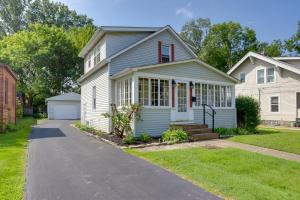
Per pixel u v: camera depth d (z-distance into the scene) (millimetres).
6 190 4844
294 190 4871
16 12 46062
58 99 32688
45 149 9250
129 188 5066
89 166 6777
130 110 11398
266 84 22797
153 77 12141
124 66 14242
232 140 11164
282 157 7719
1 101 14688
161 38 15906
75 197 4590
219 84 14672
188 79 13391
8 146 9773
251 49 41938
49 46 36156
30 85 36438
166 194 4730
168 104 12695
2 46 36375
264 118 22875
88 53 20031
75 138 12281
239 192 4738
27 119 27281
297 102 20531
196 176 5758
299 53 36562
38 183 5355
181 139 10891
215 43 41969
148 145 9852
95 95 16938
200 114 13852
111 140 11086
